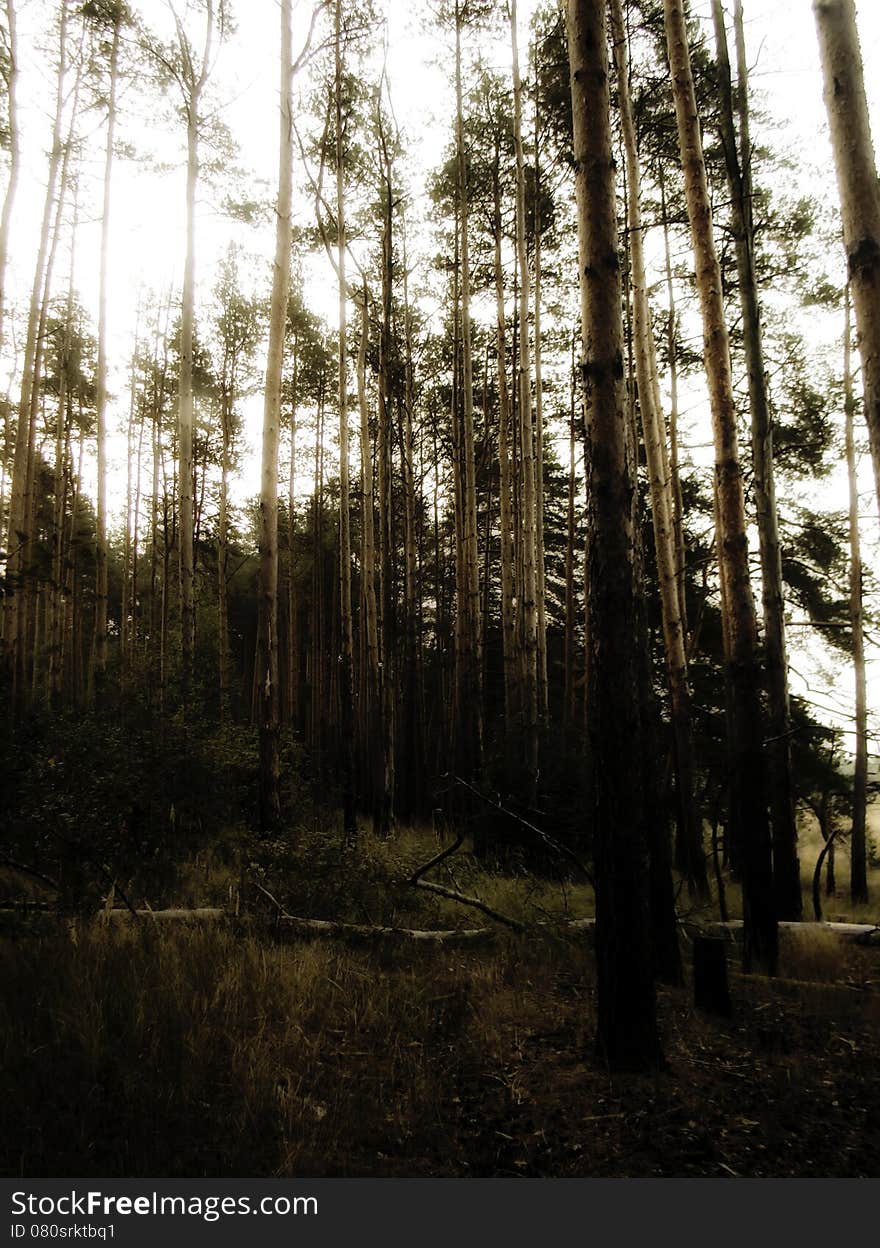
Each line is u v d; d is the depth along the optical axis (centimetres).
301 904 682
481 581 2517
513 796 1052
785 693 930
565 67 1320
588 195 452
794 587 1641
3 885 662
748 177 967
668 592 1034
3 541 1429
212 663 1164
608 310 445
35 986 446
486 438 2081
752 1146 346
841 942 774
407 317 1775
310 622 2888
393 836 1216
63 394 2017
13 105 1356
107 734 805
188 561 1216
